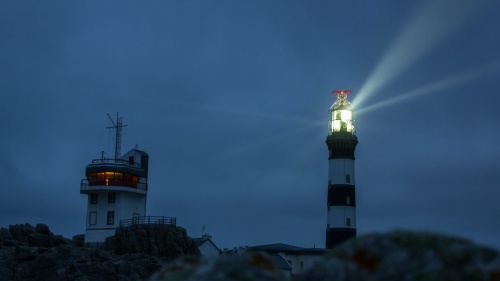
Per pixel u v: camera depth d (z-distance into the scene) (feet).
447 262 33.37
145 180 405.59
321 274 36.68
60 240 314.96
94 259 266.77
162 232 323.78
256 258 36.83
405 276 33.81
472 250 33.47
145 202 392.47
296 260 351.87
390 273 34.32
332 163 353.92
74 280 245.86
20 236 302.66
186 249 327.26
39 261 252.83
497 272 31.94
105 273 252.62
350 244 37.22
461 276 32.60
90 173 376.89
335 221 345.31
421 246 34.68
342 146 352.49
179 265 38.73
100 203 376.07
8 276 249.96
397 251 35.04
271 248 355.56
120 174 377.30
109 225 371.15
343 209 345.51
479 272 32.35
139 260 276.41
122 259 276.21
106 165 374.84
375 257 35.42
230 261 36.06
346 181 349.82
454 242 34.42
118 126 416.26
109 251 312.71
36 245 299.17
